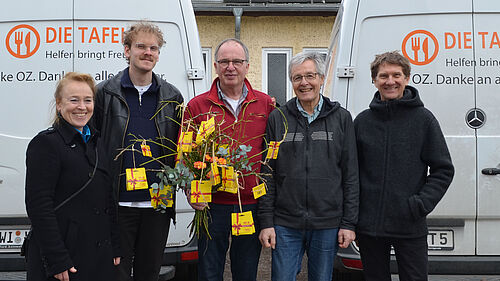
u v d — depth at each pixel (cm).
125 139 347
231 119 362
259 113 367
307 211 336
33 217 274
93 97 298
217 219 358
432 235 413
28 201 277
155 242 357
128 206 349
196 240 434
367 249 342
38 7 424
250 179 356
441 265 408
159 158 347
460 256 412
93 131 302
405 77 334
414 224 326
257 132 364
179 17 430
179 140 332
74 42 425
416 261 329
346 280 466
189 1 435
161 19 429
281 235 338
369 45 416
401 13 412
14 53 424
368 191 336
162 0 430
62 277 276
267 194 342
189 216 433
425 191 323
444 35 411
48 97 424
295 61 338
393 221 327
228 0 1096
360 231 338
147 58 347
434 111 411
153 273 362
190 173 319
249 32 1093
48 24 424
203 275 366
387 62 332
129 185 320
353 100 416
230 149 326
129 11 427
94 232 289
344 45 417
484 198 408
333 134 339
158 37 350
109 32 425
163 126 354
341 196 339
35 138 283
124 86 351
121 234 349
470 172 409
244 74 362
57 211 282
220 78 363
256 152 359
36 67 424
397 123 332
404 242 330
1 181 422
